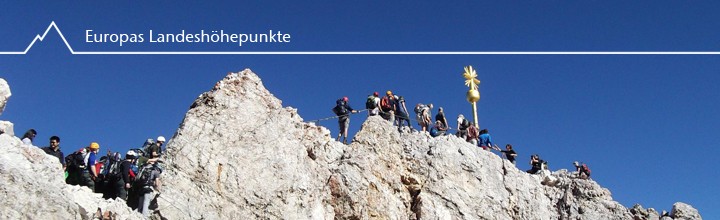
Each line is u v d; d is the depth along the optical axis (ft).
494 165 104.47
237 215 78.33
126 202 75.87
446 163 99.35
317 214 83.87
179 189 76.54
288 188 82.79
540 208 104.22
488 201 99.19
